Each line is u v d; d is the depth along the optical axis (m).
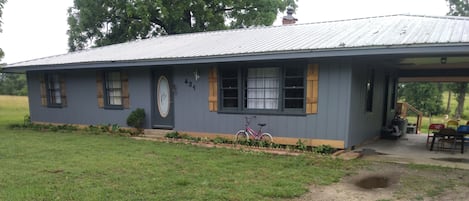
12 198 3.75
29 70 11.29
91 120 10.66
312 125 6.96
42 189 4.07
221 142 7.68
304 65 6.95
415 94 21.28
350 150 6.78
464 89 18.88
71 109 11.11
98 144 7.53
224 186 4.20
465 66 9.38
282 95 7.28
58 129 10.62
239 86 7.80
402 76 10.83
